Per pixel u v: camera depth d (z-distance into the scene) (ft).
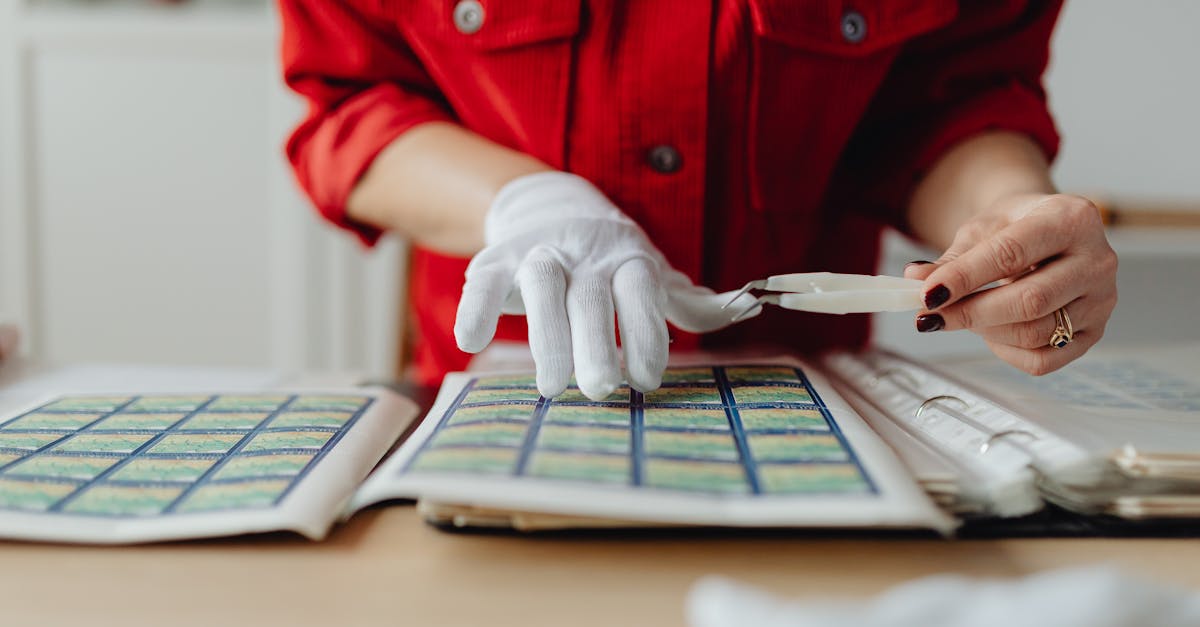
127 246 6.34
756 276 2.40
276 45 6.05
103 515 1.32
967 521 1.34
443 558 1.26
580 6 2.12
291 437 1.62
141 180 6.25
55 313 6.41
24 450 1.55
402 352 4.21
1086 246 1.61
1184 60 4.93
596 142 2.19
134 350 6.47
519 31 2.15
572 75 2.17
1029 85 2.46
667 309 1.81
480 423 1.45
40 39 6.05
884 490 1.21
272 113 6.14
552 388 1.58
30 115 6.15
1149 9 4.89
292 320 6.41
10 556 1.26
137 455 1.53
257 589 1.18
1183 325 3.70
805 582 1.19
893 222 2.49
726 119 2.19
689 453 1.34
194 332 6.45
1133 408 1.69
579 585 1.18
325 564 1.25
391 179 2.19
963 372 2.04
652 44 2.12
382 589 1.18
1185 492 1.36
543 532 1.34
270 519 1.28
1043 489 1.44
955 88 2.41
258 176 6.23
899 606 0.89
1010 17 2.34
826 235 2.60
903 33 2.21
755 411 1.56
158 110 6.15
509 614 1.11
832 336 2.62
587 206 1.86
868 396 1.89
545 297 1.62
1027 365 1.72
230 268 6.36
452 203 2.04
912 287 1.59
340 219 2.40
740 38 2.11
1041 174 2.14
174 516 1.31
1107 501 1.36
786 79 2.17
